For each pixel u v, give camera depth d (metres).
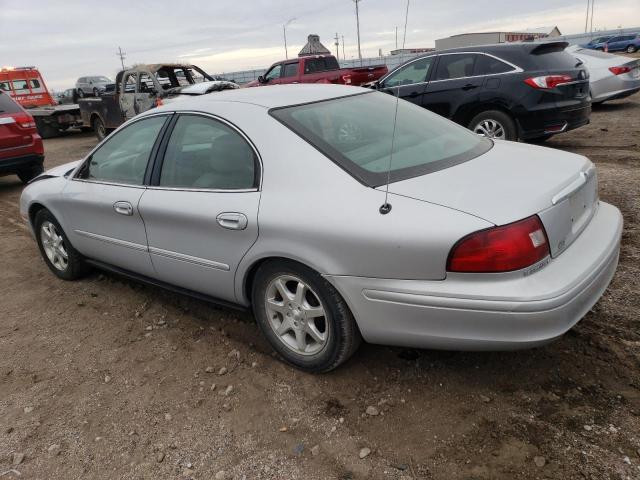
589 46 45.00
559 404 2.57
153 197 3.41
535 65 7.13
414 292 2.39
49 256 4.71
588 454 2.27
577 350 2.94
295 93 3.37
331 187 2.65
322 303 2.73
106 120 14.47
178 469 2.44
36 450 2.64
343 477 2.31
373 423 2.60
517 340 2.28
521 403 2.61
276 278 2.91
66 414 2.89
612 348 2.92
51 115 16.97
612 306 3.32
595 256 2.52
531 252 2.27
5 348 3.63
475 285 2.29
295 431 2.60
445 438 2.45
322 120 3.05
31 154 8.58
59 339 3.69
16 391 3.13
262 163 2.89
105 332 3.74
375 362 3.04
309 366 2.95
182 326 3.72
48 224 4.55
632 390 2.61
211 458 2.49
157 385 3.07
